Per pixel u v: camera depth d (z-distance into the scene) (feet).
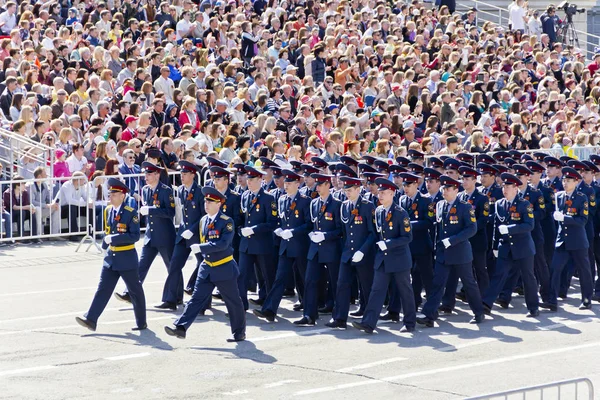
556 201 84.89
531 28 177.68
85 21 136.56
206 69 126.11
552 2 200.13
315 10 156.04
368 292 76.95
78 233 101.86
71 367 65.36
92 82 113.60
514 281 84.48
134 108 110.11
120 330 74.28
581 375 65.21
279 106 117.60
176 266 80.18
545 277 84.43
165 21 141.79
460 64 148.87
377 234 75.61
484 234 82.84
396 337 74.13
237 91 119.85
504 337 74.69
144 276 81.92
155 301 83.15
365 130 109.19
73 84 116.37
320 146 106.93
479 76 144.87
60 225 102.42
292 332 75.05
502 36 173.17
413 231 80.23
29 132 106.93
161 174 89.51
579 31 193.77
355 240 75.72
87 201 101.19
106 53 123.44
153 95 117.60
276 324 77.30
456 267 77.82
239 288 80.07
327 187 77.51
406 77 132.67
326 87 128.77
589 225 87.45
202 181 103.50
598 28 203.51
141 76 119.24
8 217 100.89
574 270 89.25
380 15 157.99
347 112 121.90
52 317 77.30
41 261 96.32
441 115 127.54
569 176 83.76
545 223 88.43
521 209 80.23
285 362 67.15
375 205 79.66
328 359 68.08
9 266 93.97
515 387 62.18
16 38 120.98
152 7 144.46
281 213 79.20
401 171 83.30
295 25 147.02
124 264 72.90
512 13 177.37
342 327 76.43
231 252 71.36
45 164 103.04
